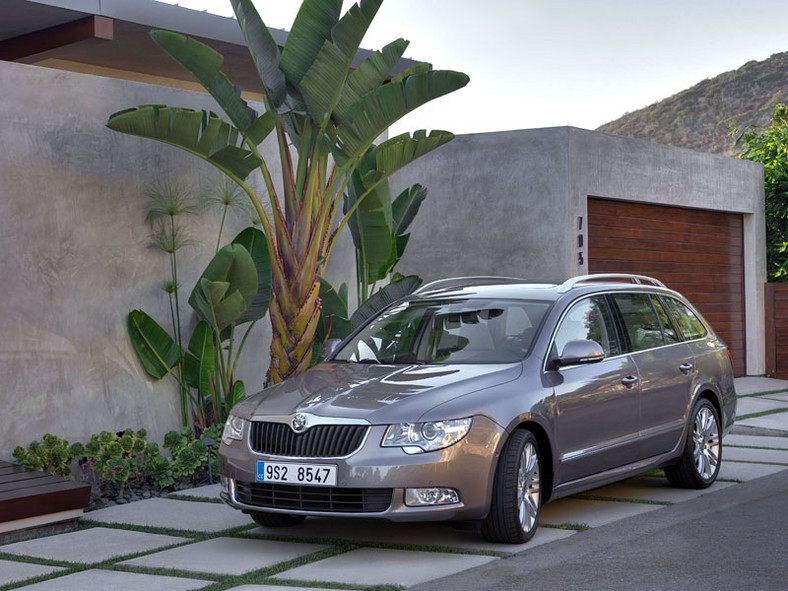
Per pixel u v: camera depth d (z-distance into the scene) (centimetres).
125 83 951
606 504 760
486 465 598
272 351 920
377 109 883
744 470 897
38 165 880
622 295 787
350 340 759
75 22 1209
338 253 1160
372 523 695
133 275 946
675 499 775
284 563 588
